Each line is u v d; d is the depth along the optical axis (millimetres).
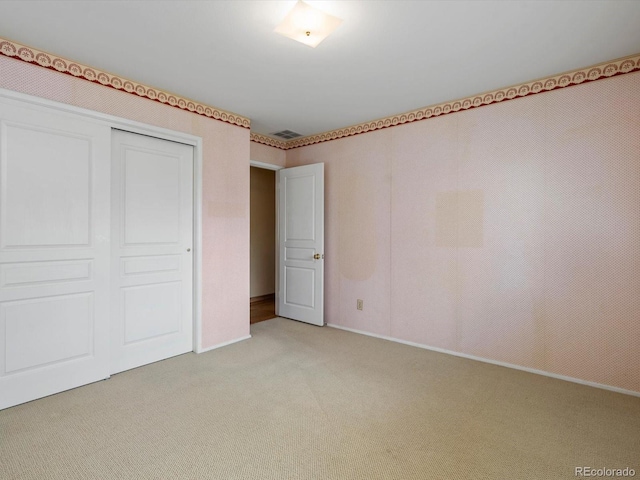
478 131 3186
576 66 2654
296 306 4621
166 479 1648
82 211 2611
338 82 2912
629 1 1870
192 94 3168
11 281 2299
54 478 1647
